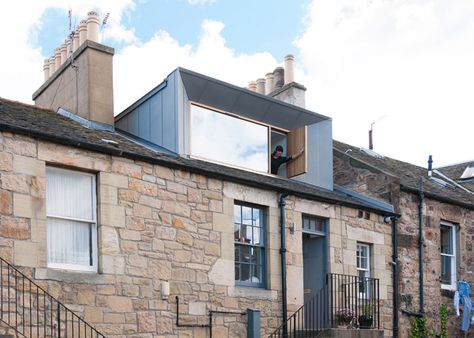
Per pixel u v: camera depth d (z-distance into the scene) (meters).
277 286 11.44
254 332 10.63
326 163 14.42
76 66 12.69
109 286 9.12
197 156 11.96
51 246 8.88
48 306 8.44
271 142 13.87
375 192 14.60
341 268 12.65
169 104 11.88
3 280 8.06
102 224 9.24
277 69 15.79
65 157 9.02
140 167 9.84
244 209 11.39
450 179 19.31
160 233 9.87
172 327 9.73
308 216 12.42
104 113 12.29
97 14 12.73
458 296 14.90
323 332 11.09
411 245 14.30
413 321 13.89
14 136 8.53
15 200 8.38
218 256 10.59
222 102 12.39
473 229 16.25
